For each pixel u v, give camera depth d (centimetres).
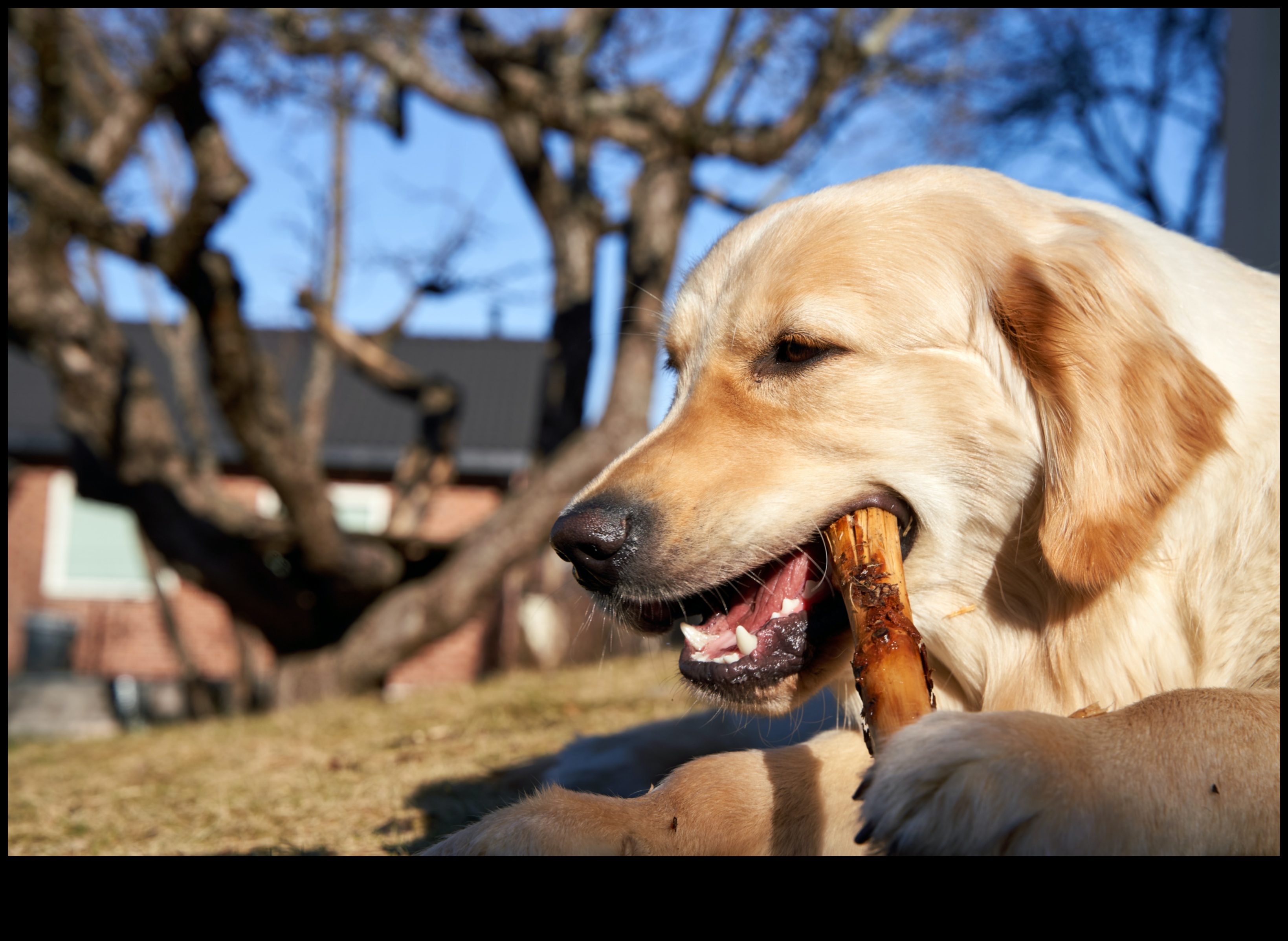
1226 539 61
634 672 170
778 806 62
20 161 199
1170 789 51
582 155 271
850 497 65
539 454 265
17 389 490
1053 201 69
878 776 51
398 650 237
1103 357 61
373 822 85
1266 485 62
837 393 65
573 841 58
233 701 340
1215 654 61
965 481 64
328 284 336
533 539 235
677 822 60
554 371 268
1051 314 62
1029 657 64
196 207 187
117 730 299
